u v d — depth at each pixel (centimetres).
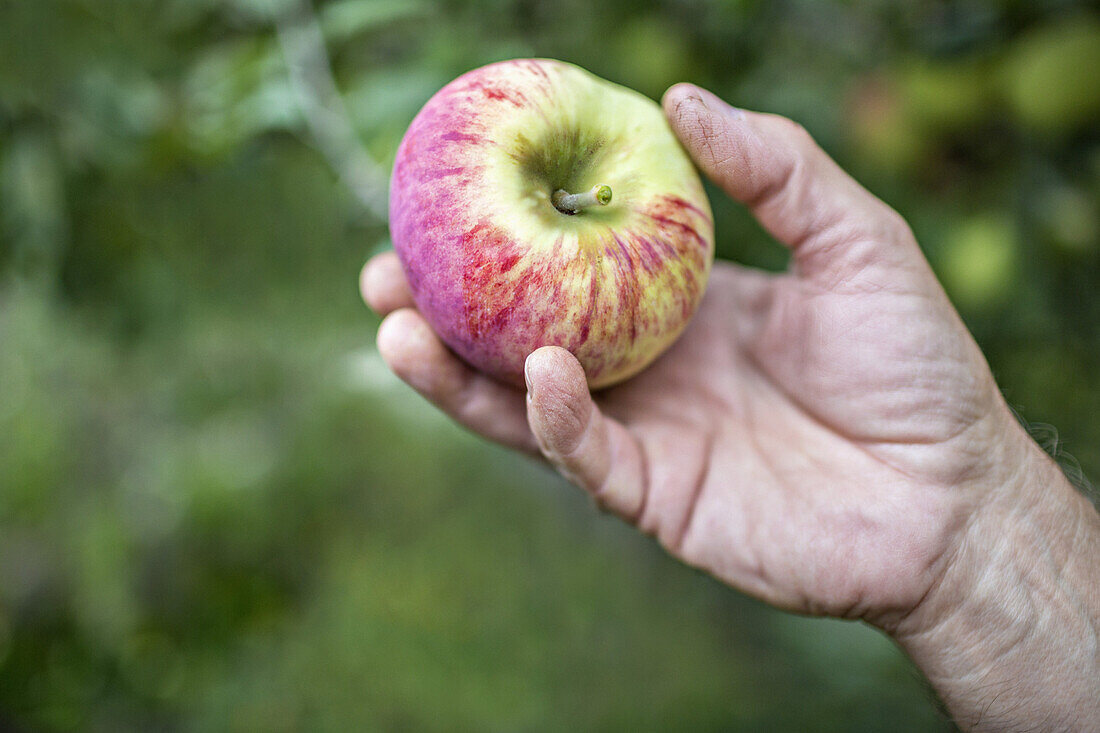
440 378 30
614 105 27
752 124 28
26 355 75
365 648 72
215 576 80
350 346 45
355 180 35
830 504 29
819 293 30
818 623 51
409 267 26
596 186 25
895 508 28
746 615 69
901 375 28
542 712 65
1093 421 35
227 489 83
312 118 35
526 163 26
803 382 30
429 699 68
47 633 79
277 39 36
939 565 28
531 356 25
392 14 33
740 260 35
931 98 36
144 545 82
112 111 36
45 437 84
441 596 75
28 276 40
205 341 63
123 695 75
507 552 78
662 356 32
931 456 28
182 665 75
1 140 37
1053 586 28
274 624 76
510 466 81
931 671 29
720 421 31
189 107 36
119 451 84
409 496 82
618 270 25
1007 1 35
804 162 28
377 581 77
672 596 73
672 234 26
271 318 52
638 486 30
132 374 73
